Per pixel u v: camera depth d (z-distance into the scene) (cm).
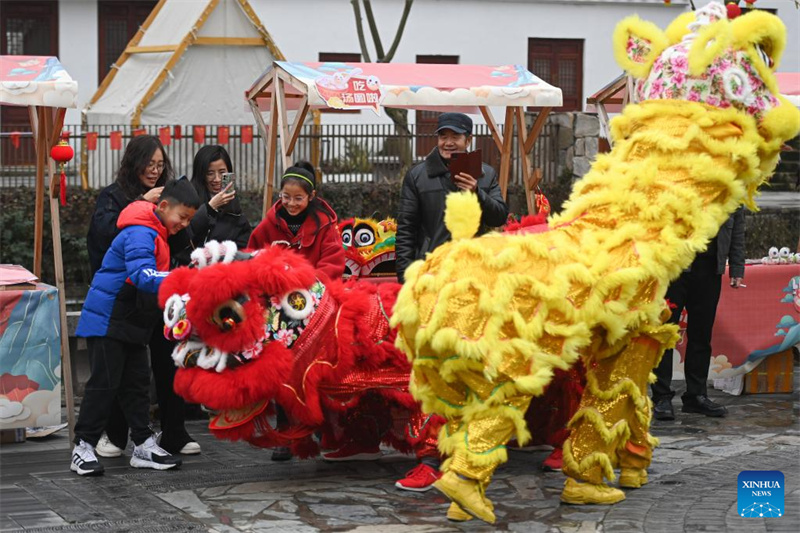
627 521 532
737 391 870
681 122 530
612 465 584
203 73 1662
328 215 669
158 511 556
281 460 667
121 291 627
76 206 1477
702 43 525
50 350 686
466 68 881
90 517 545
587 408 556
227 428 575
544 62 2333
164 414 678
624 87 952
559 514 547
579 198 538
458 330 487
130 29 2166
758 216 1742
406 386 594
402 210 698
